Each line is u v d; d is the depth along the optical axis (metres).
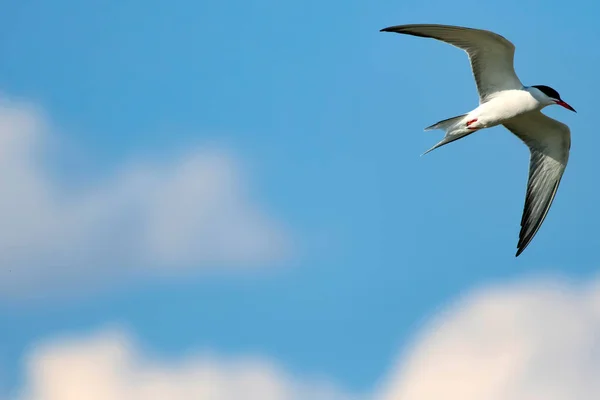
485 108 14.08
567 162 15.15
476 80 14.10
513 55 13.59
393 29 13.12
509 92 13.98
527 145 15.28
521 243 15.30
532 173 15.29
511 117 14.08
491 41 13.38
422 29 13.22
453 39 13.52
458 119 14.32
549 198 15.29
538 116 14.65
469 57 13.81
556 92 14.06
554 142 15.08
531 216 15.32
